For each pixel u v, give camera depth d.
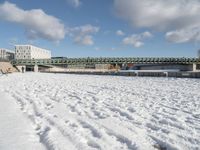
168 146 5.34
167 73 48.03
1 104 10.40
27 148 5.04
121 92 16.91
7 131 6.21
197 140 5.79
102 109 9.74
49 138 5.63
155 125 7.14
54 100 12.27
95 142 5.50
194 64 107.06
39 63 105.69
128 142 5.59
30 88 19.16
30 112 8.85
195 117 8.50
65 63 108.81
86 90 18.19
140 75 53.69
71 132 6.14
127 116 8.52
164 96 14.72
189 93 16.56
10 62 103.44
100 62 109.44
